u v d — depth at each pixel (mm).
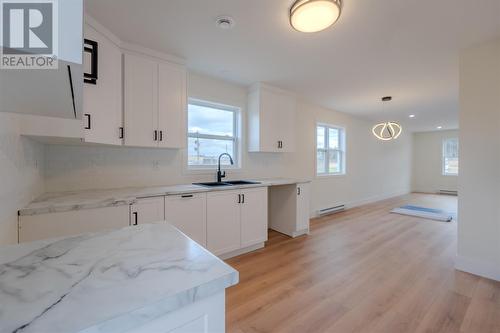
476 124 2301
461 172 2410
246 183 3236
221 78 3264
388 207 5887
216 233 2674
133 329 514
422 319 1710
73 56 425
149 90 2406
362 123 6270
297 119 4531
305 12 1649
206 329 628
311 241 3430
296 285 2193
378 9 1743
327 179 5242
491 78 2213
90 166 2396
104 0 1665
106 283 584
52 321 447
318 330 1605
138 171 2699
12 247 808
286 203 3762
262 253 2980
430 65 2770
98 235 946
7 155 1204
